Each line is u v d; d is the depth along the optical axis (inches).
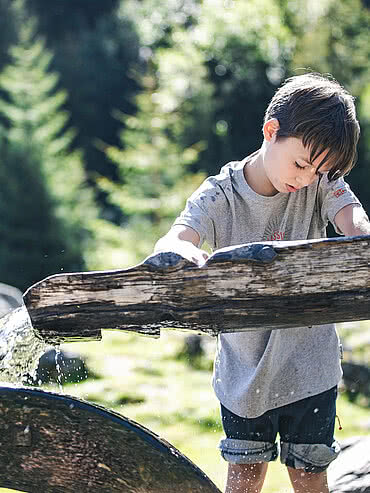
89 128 1275.8
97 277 90.0
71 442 97.6
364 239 86.5
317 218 111.6
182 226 107.0
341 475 149.4
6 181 804.0
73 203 836.0
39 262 802.2
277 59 1040.8
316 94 102.5
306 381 114.3
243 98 1024.2
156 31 1289.4
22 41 966.4
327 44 1025.5
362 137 912.3
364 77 1002.7
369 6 1273.4
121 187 843.4
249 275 87.7
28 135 845.2
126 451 96.6
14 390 97.6
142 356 295.1
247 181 110.3
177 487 95.9
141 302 89.5
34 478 99.4
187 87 991.0
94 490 98.4
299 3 1078.4
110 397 253.3
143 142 819.4
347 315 88.2
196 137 981.8
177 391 261.6
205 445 211.6
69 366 273.3
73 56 1304.1
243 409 115.0
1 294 335.6
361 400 259.1
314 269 87.1
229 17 1046.4
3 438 98.7
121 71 1316.4
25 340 101.2
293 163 103.3
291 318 88.5
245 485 117.3
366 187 901.2
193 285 88.5
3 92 1072.8
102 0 1497.3
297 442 115.6
